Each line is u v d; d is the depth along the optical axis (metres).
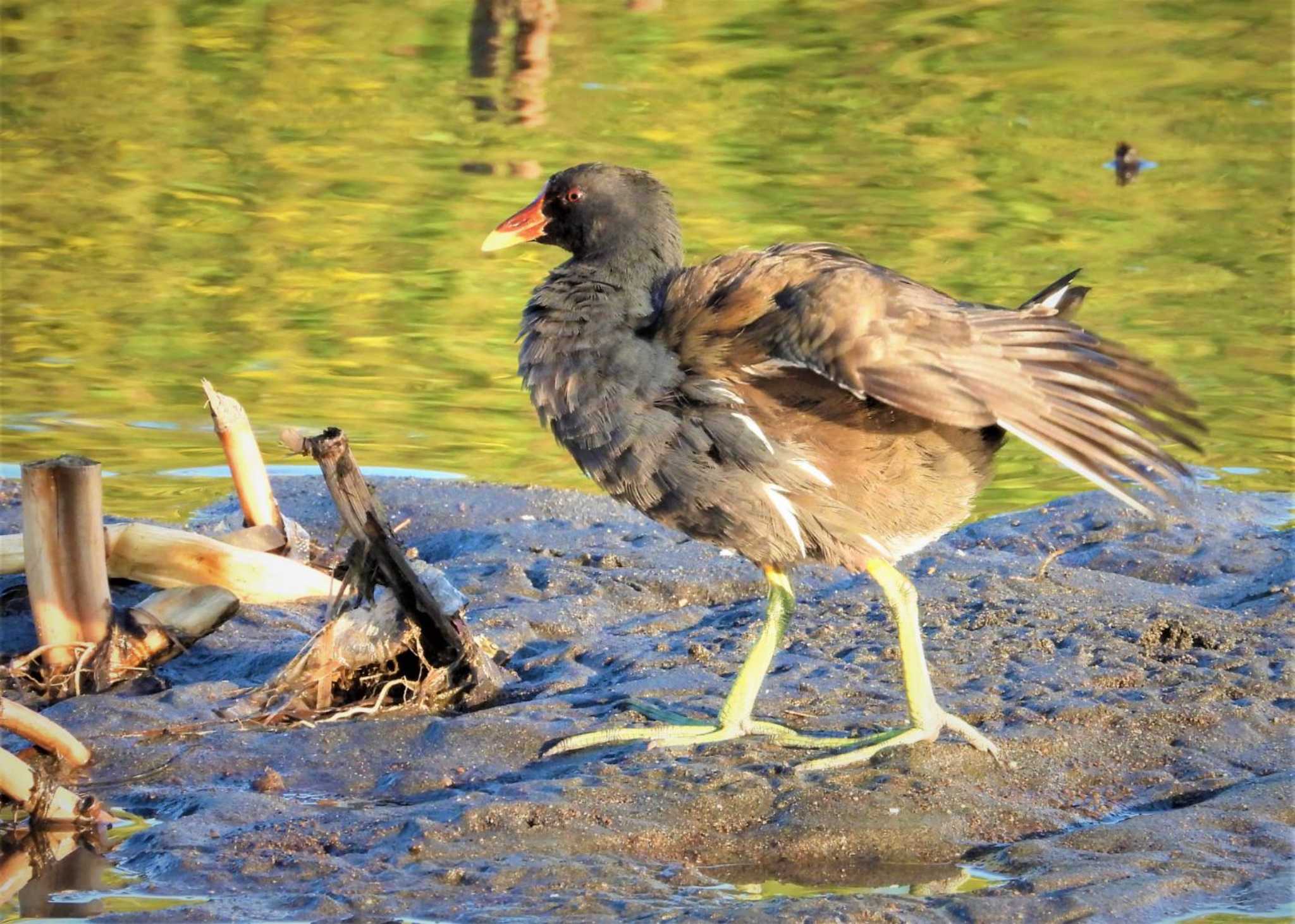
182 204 22.12
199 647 11.29
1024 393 8.66
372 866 8.41
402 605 10.55
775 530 9.39
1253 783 9.20
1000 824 8.91
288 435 10.19
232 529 13.10
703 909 7.94
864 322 8.74
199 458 15.02
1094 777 9.40
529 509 14.13
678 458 9.34
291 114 25.97
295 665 10.41
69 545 10.70
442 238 21.06
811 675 10.65
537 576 12.60
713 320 9.33
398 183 22.81
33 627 11.52
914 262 19.47
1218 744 9.70
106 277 19.58
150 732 9.92
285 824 8.79
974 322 8.92
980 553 13.16
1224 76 27.89
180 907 8.07
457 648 10.62
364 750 9.71
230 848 8.58
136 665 10.95
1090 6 32.75
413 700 10.41
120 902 8.14
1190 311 18.50
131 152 24.09
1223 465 15.02
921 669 9.53
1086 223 21.28
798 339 8.88
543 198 10.53
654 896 8.18
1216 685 10.30
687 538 13.60
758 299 9.27
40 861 8.56
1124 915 7.98
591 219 10.34
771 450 9.15
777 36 30.47
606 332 9.66
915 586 12.22
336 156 23.97
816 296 8.93
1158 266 19.86
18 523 13.37
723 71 28.19
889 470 9.41
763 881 8.42
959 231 20.78
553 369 9.73
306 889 8.22
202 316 18.47
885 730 9.80
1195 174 23.23
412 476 14.77
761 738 9.74
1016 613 11.54
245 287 19.39
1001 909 8.00
